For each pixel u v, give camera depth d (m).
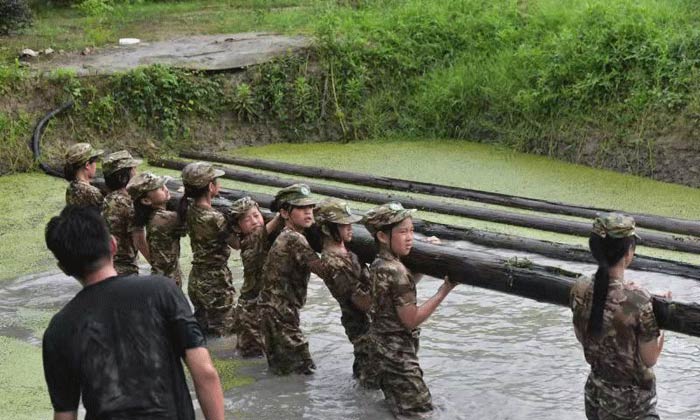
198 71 15.26
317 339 7.95
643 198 11.78
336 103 15.54
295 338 7.21
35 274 9.84
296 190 7.10
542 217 10.52
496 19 16.03
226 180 12.84
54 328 4.16
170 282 4.27
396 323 6.38
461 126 15.15
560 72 13.92
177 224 8.03
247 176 12.66
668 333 7.77
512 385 6.92
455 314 8.39
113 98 14.67
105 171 8.41
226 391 7.01
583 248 9.12
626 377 5.33
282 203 7.13
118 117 14.65
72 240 4.17
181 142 14.86
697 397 6.62
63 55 15.95
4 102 14.05
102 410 4.08
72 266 4.21
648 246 9.72
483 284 6.50
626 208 11.38
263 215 8.03
